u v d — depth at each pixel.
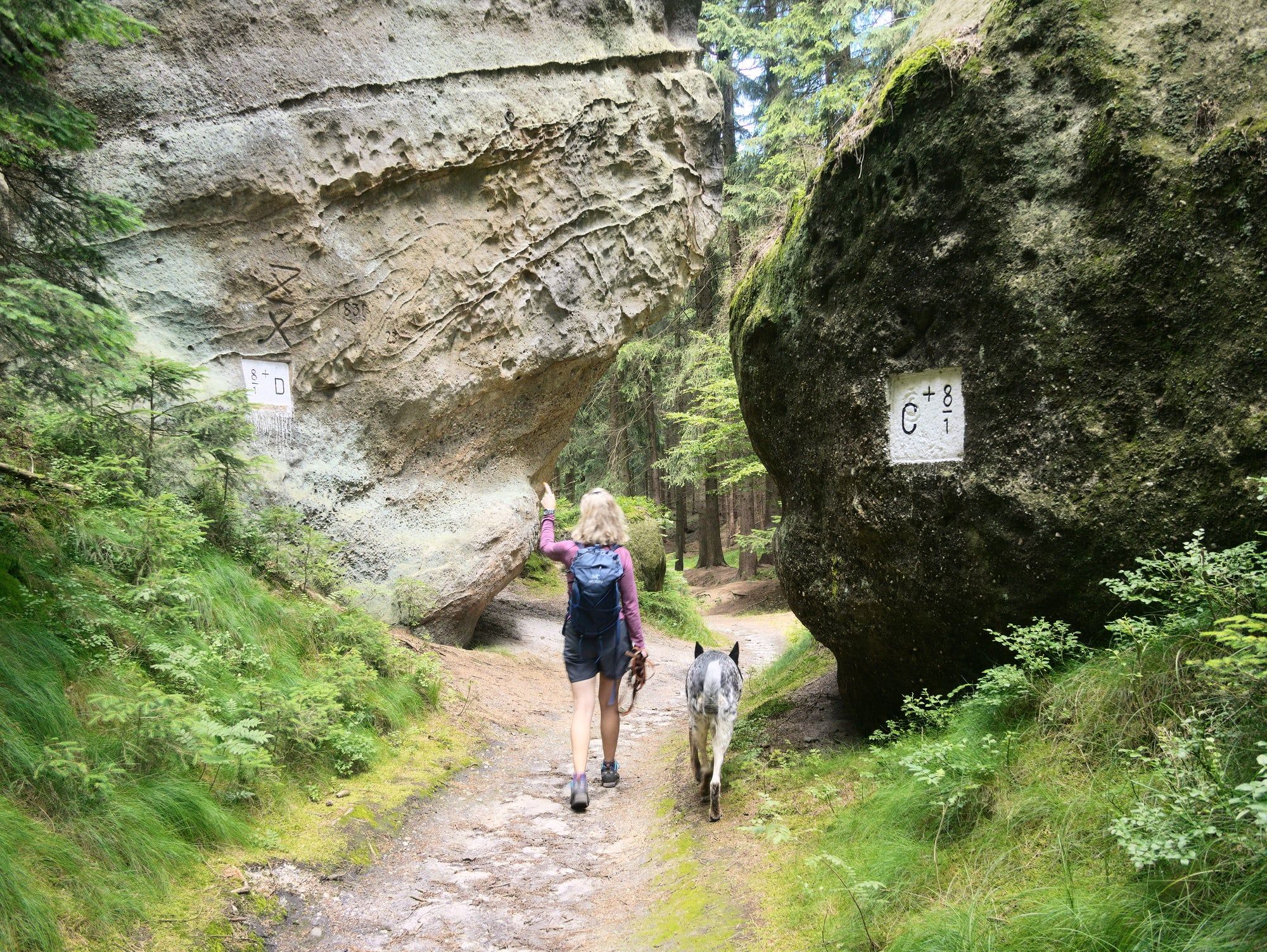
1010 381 3.90
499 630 10.88
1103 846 2.59
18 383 4.29
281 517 6.68
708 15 17.72
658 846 4.28
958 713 3.98
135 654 4.33
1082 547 3.64
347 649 6.11
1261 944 1.92
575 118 9.11
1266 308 3.22
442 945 3.34
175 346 7.07
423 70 8.08
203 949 2.93
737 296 6.08
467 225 8.53
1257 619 2.79
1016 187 3.93
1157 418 3.49
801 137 14.80
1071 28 3.83
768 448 5.67
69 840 3.01
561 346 9.36
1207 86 3.48
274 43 7.35
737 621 19.75
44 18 3.71
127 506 5.34
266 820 3.99
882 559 4.57
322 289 7.71
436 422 8.66
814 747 5.16
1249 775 2.41
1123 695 3.06
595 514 5.20
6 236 4.30
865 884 2.76
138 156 6.88
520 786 5.38
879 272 4.54
